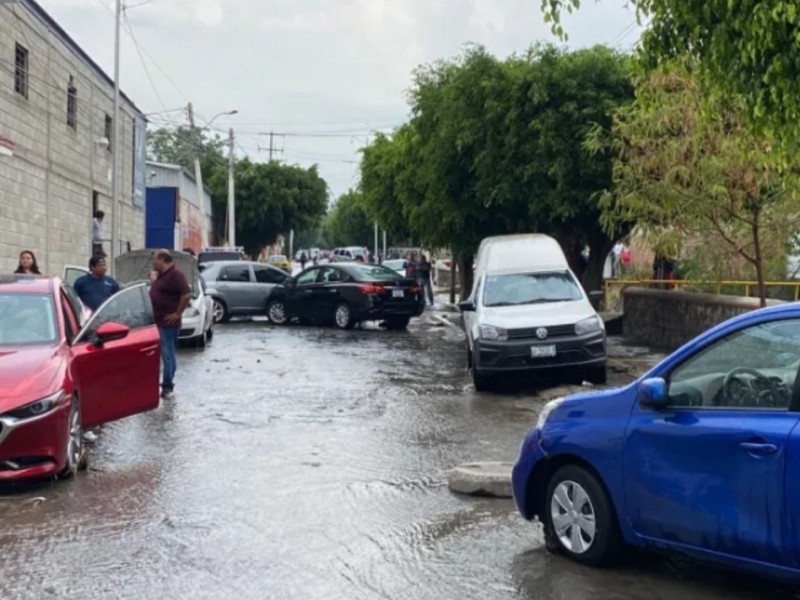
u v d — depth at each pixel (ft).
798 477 15.66
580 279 83.92
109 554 20.72
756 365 17.12
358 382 48.16
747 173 42.83
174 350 42.91
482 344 44.37
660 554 20.15
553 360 44.27
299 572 19.53
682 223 47.83
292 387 46.24
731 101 31.71
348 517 23.62
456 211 79.30
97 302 41.98
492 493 25.57
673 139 45.27
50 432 25.72
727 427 16.89
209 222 218.59
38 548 21.17
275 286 87.71
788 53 24.14
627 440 18.63
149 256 67.72
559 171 67.72
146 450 31.60
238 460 30.07
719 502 16.90
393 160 121.29
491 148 71.97
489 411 39.42
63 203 81.51
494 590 18.42
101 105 95.14
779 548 15.96
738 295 59.62
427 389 45.83
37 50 73.26
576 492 19.86
